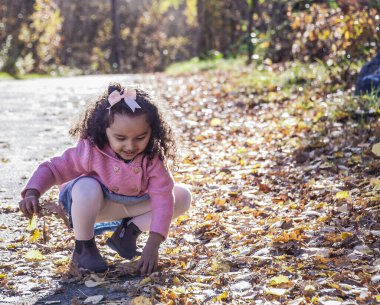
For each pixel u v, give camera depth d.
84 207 3.50
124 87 3.46
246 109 9.25
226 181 5.71
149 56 50.44
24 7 30.56
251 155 6.55
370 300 3.06
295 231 4.09
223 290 3.31
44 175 3.50
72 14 48.16
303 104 8.44
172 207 3.60
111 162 3.51
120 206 3.68
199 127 8.49
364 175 5.38
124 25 50.91
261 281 3.39
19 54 28.61
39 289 3.45
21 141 7.92
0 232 4.49
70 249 4.13
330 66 9.88
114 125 3.35
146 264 3.53
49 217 4.82
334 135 6.50
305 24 10.11
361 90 7.60
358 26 9.01
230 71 14.73
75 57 47.19
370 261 3.58
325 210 4.55
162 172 3.57
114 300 3.24
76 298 3.24
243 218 4.61
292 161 6.14
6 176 6.17
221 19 24.69
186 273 3.58
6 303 3.26
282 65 12.48
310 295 3.15
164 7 53.62
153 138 3.48
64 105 11.28
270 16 15.86
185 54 51.53
